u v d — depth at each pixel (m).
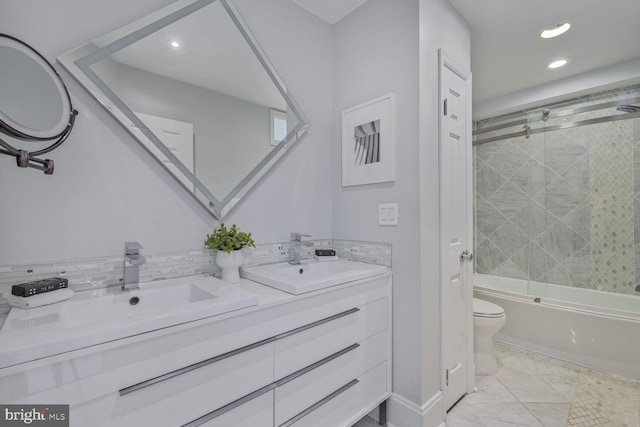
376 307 1.52
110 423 0.75
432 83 1.56
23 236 1.00
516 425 1.57
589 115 2.60
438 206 1.60
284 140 1.72
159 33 1.28
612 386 1.91
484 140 3.20
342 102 1.93
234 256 1.34
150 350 0.82
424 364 1.48
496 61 2.36
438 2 1.61
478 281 3.28
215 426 0.94
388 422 1.60
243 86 1.55
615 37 2.03
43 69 0.99
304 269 1.69
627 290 2.47
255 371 1.04
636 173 2.45
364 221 1.77
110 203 1.17
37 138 0.96
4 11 0.97
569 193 2.74
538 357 2.32
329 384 1.28
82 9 1.11
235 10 1.51
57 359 0.68
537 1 1.68
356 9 1.84
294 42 1.80
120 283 1.19
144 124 1.24
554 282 2.79
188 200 1.38
